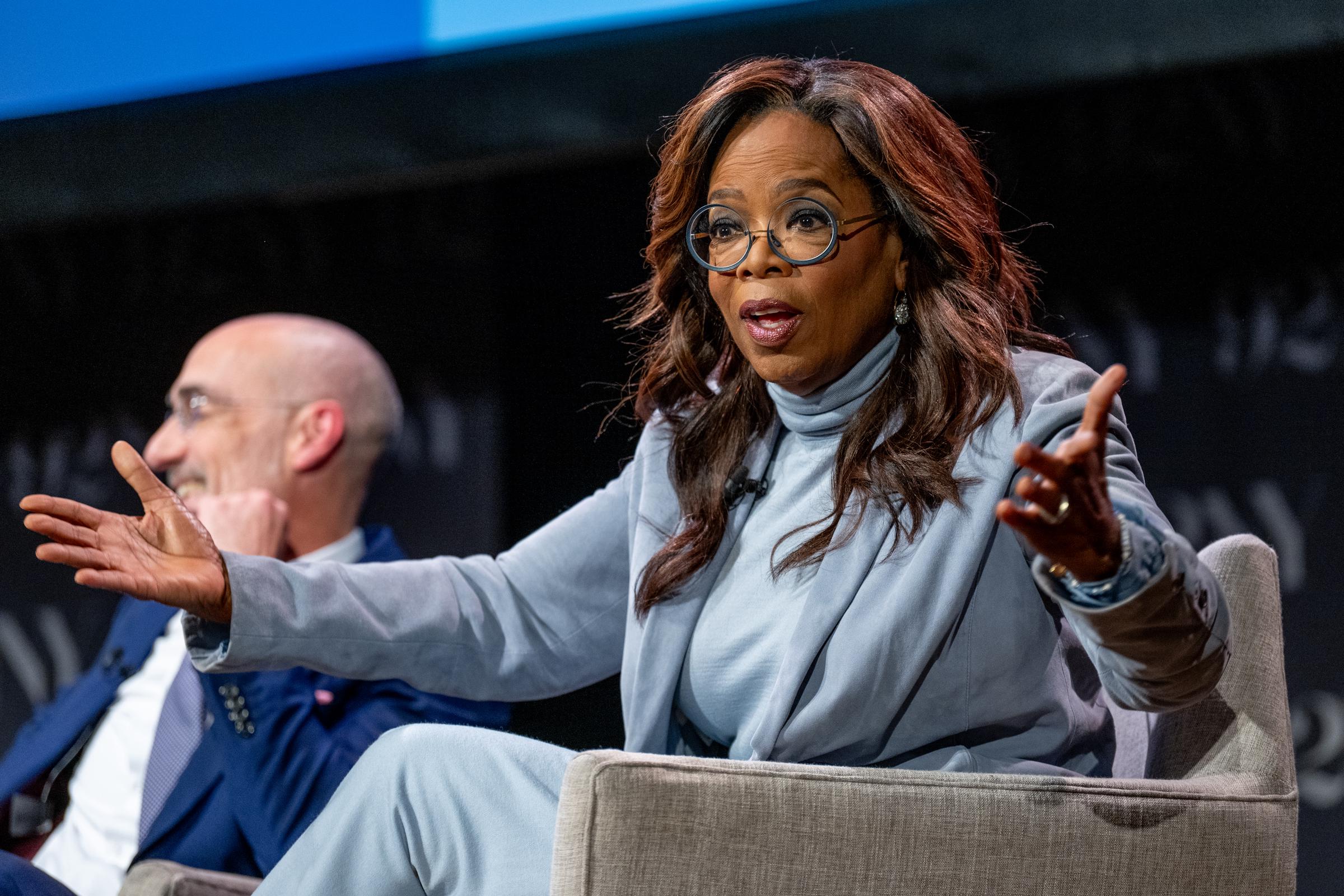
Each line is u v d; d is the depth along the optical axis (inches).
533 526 457.7
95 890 290.4
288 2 460.4
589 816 162.2
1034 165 410.0
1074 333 406.0
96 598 474.0
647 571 210.8
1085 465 147.1
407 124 449.4
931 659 192.7
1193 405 396.2
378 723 287.6
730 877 164.7
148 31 471.8
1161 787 183.8
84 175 479.2
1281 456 388.5
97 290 499.5
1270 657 205.0
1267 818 189.6
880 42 401.1
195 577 202.5
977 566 191.2
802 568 201.0
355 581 219.6
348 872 177.2
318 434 330.6
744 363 219.6
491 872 175.8
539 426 460.1
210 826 279.4
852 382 205.5
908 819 170.6
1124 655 161.9
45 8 478.9
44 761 305.0
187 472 330.3
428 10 448.1
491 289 466.3
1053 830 174.9
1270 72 394.3
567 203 461.1
